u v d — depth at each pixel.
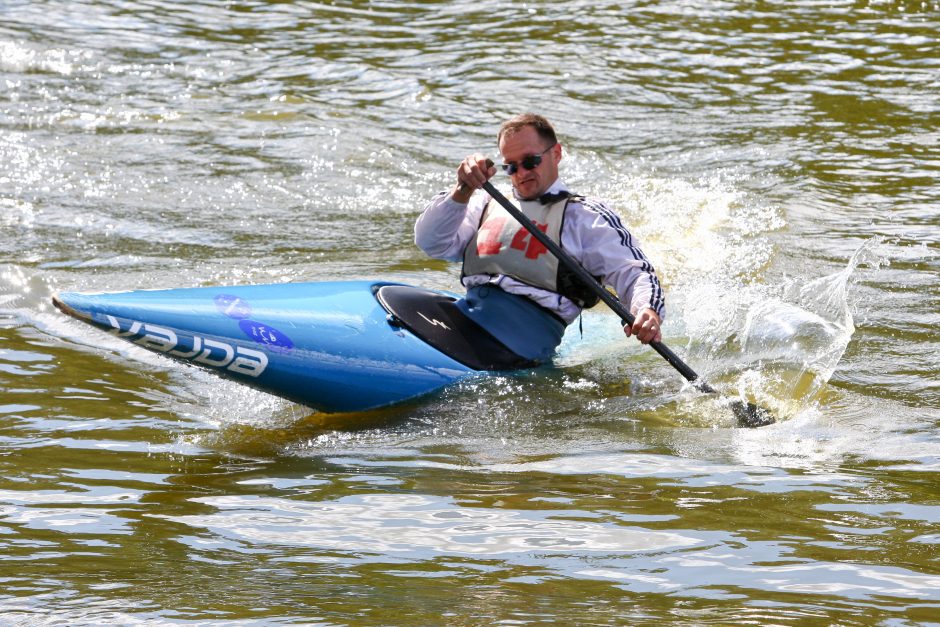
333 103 31.78
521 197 16.19
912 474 12.37
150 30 37.84
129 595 9.23
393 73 34.25
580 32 38.03
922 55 35.81
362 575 9.69
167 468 12.62
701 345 17.14
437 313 15.90
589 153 28.27
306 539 10.57
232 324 14.27
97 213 23.72
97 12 39.31
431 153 28.47
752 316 18.06
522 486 12.05
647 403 14.84
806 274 20.62
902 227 23.19
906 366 16.17
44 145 27.77
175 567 9.85
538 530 10.76
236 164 27.20
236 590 9.34
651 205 25.02
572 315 16.33
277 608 8.98
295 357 14.39
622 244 15.73
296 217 24.11
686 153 28.31
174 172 26.52
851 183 26.03
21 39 35.91
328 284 15.98
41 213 23.52
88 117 30.00
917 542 10.44
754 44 36.91
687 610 8.97
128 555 10.14
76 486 11.97
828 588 9.41
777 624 8.70
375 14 40.47
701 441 13.52
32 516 11.08
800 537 10.55
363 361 14.78
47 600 9.12
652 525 10.88
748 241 22.53
